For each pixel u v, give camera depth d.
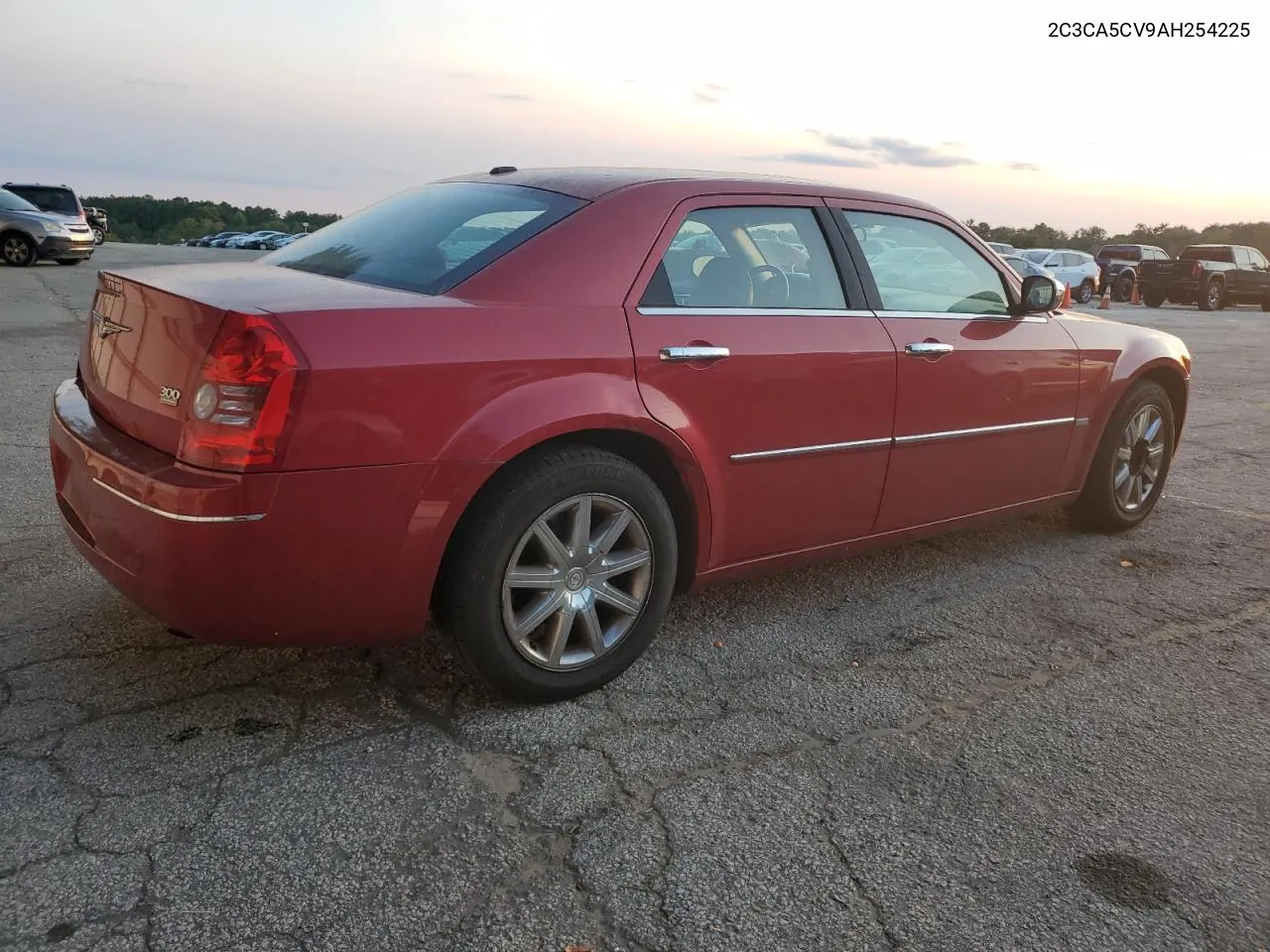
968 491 3.96
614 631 2.98
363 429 2.38
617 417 2.78
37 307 12.23
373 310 2.44
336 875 2.11
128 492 2.39
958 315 3.83
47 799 2.31
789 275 3.36
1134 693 3.14
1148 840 2.37
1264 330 18.78
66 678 2.88
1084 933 2.05
